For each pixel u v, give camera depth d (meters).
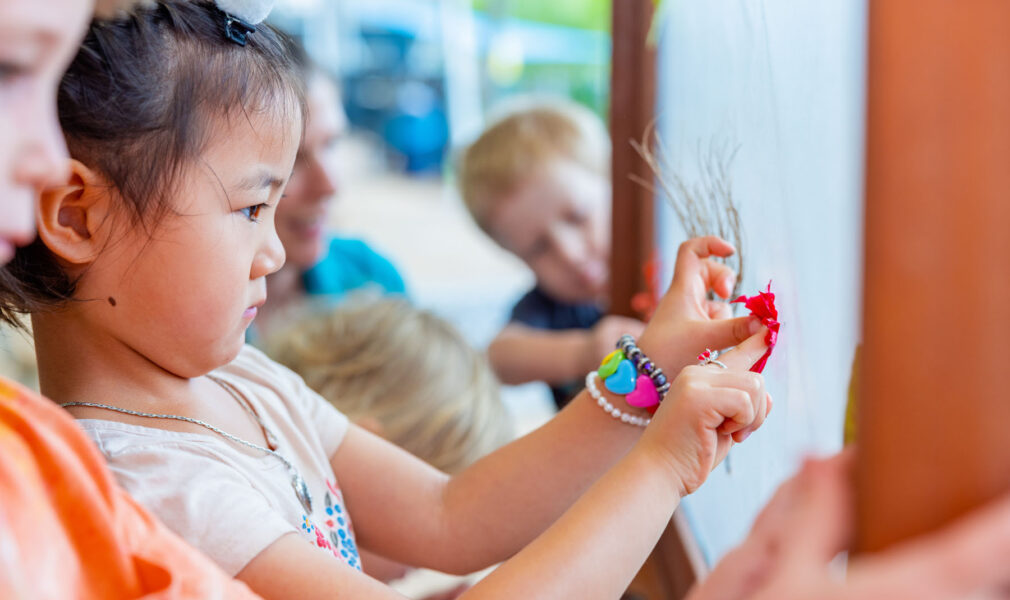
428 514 0.68
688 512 0.92
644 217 1.07
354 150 5.31
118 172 0.49
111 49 0.49
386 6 5.37
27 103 0.31
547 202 1.50
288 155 0.56
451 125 4.92
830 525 0.30
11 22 0.30
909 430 0.26
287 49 0.60
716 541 0.79
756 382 0.50
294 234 1.42
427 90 5.48
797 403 0.55
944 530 0.26
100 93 0.48
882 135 0.26
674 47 0.89
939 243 0.25
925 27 0.25
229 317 0.53
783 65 0.56
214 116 0.51
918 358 0.26
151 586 0.36
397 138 5.36
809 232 0.52
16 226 0.31
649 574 0.97
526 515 0.66
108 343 0.54
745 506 0.69
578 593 0.47
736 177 0.67
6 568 0.31
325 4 5.00
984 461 0.25
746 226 0.66
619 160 1.09
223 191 0.52
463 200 1.66
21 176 0.31
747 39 0.63
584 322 1.58
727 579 0.33
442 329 1.05
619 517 0.48
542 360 1.43
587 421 0.64
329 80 1.45
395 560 0.70
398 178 5.26
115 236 0.50
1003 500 0.25
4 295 0.50
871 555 0.27
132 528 0.37
